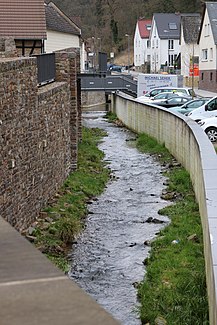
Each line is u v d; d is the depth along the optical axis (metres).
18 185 11.67
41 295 2.08
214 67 57.00
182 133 20.83
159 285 9.30
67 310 1.96
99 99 57.81
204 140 15.27
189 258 10.41
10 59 11.97
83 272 10.36
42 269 2.26
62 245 11.80
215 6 59.38
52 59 18.41
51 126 15.59
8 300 2.05
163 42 87.00
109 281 9.90
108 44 106.50
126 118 38.88
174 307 8.22
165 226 13.15
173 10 100.62
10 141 11.05
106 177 19.83
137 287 9.52
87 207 15.45
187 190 16.66
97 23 106.44
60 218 13.42
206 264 8.74
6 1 29.05
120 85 44.22
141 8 106.50
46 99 14.88
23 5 29.05
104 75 45.34
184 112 30.58
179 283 9.12
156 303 8.51
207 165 12.04
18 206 11.65
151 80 46.00
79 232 12.78
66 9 102.25
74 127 19.58
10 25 28.53
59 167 16.83
